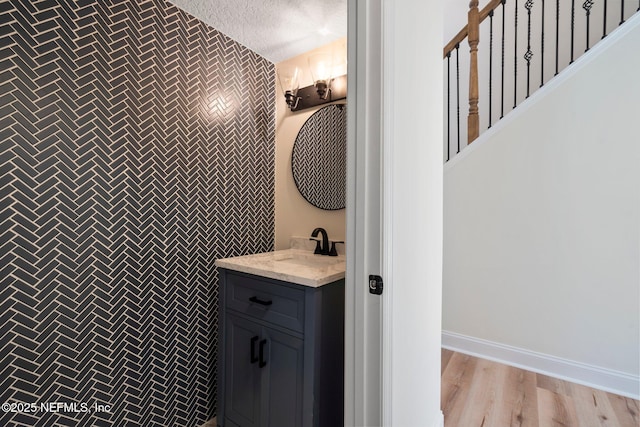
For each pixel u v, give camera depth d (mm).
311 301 1117
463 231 2180
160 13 1371
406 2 897
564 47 2570
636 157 1630
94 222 1182
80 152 1146
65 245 1111
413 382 1022
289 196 1935
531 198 1932
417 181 1041
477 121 2189
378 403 787
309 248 1783
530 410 1540
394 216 819
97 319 1190
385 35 765
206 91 1570
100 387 1199
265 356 1261
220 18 1526
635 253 1638
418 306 1073
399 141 855
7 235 992
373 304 791
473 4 2162
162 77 1384
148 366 1348
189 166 1503
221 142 1653
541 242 1904
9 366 997
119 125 1246
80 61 1140
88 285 1169
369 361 799
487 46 2859
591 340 1758
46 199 1068
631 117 1644
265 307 1270
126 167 1271
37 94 1047
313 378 1108
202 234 1569
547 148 1877
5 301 989
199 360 1550
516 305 1994
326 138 1752
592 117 1742
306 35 1670
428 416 1227
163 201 1400
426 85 1131
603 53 1719
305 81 1854
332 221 1736
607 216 1707
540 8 2641
